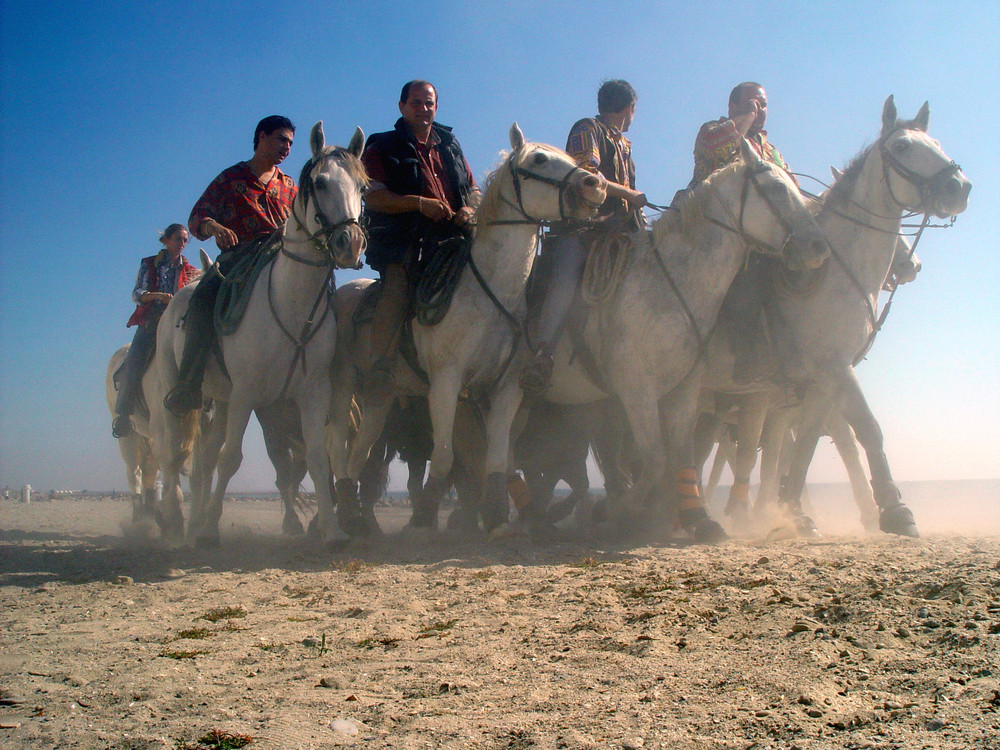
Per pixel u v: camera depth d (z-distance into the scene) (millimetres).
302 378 7332
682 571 5188
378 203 7648
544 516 7703
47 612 5066
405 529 8594
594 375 7629
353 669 3588
